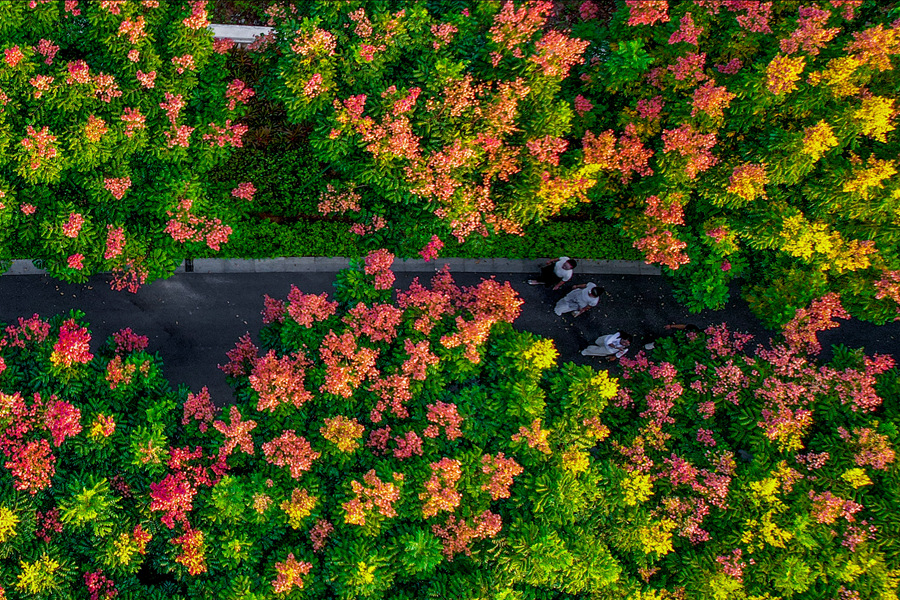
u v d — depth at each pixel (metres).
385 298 7.91
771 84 7.20
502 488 7.10
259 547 7.41
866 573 7.37
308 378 7.65
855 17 8.12
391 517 7.14
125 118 7.21
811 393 8.11
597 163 8.07
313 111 7.64
